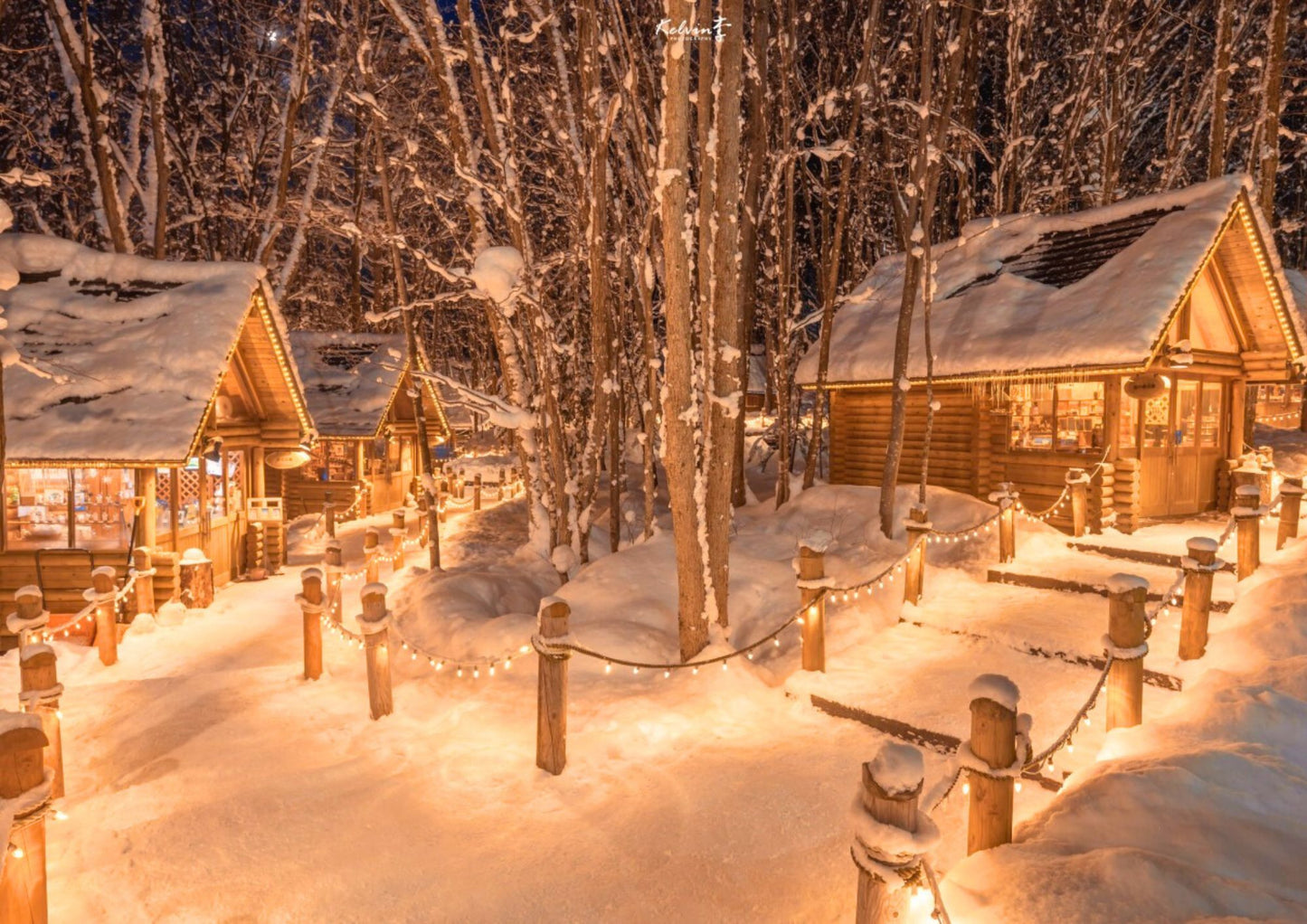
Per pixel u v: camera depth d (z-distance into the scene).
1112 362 10.75
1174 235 11.68
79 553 11.97
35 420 11.67
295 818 5.34
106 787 5.96
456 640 8.48
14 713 3.79
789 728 6.76
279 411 15.92
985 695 4.08
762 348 28.64
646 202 11.24
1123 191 21.64
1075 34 18.84
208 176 22.12
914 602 9.00
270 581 15.18
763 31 12.44
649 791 5.68
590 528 12.58
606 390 11.59
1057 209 18.33
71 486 12.29
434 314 34.69
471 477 26.19
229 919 4.36
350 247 28.31
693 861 4.85
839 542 11.73
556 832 5.19
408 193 23.53
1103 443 11.97
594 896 4.54
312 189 20.36
